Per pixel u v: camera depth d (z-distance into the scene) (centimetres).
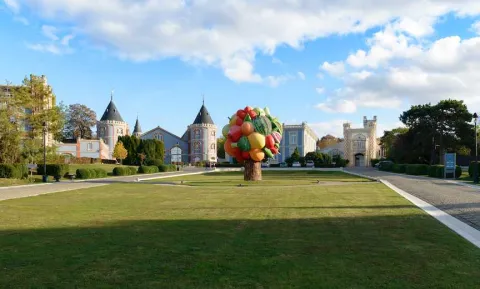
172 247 791
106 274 617
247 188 2366
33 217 1202
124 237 893
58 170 3722
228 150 3088
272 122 3138
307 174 4519
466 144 5625
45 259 705
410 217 1159
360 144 8594
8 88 3803
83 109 9656
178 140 9888
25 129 3978
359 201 1591
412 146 6050
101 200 1714
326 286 556
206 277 598
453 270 629
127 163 7581
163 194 2006
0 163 3291
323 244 809
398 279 586
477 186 2475
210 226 1027
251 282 575
